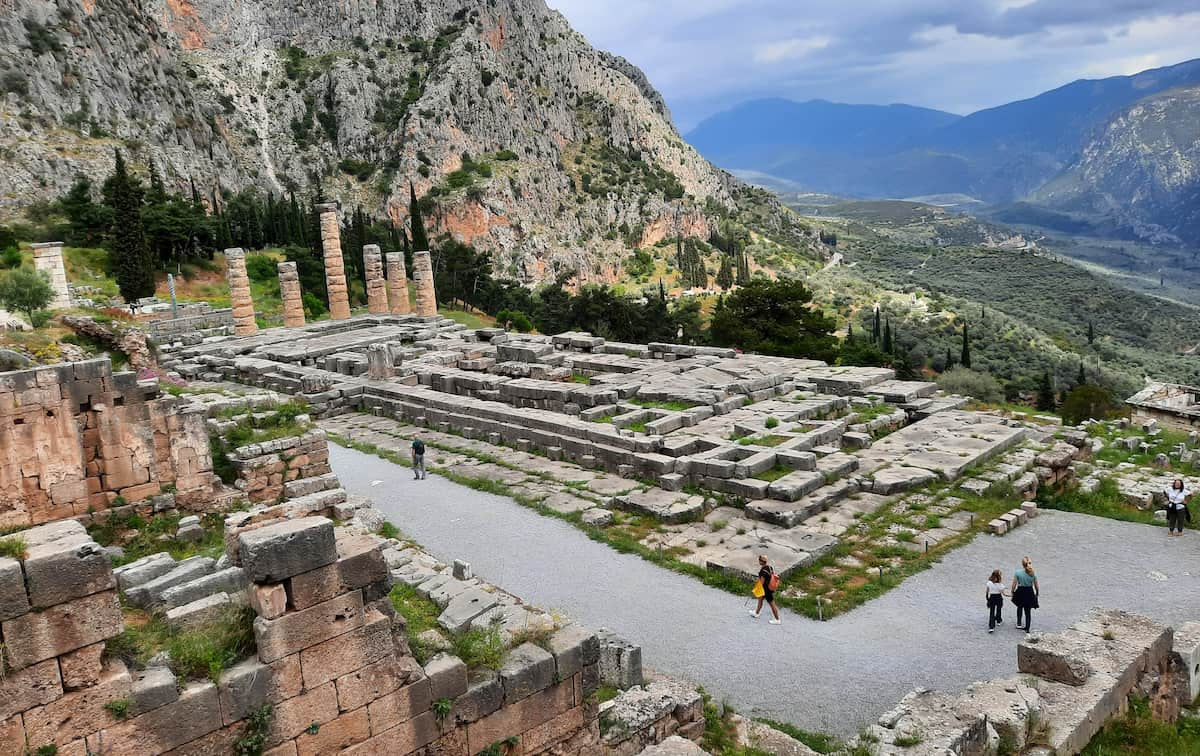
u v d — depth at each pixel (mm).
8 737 7559
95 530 18594
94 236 88312
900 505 23109
